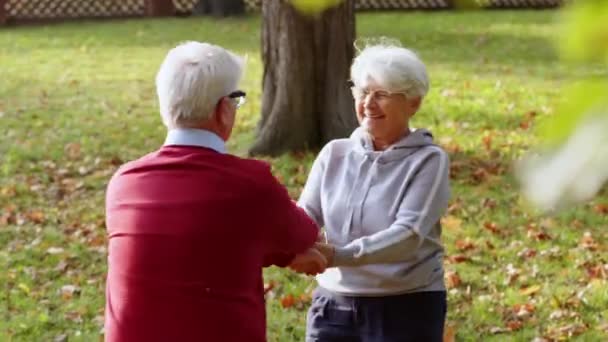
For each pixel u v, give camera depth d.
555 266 8.27
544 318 7.24
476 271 8.17
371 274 4.10
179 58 3.36
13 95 15.95
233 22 24.28
